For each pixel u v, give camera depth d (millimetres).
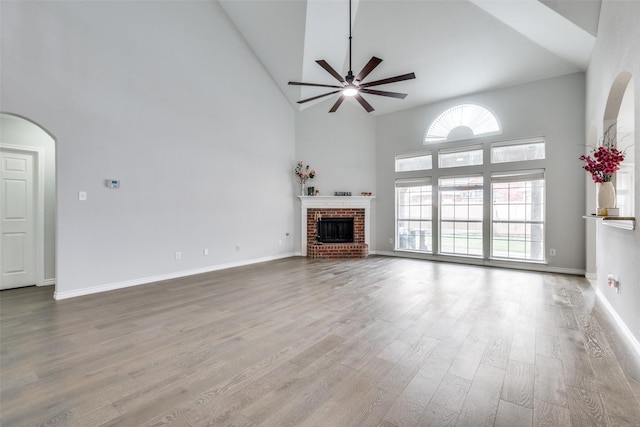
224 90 5430
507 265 5512
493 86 5555
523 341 2422
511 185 5551
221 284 4285
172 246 4668
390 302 3443
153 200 4430
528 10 3871
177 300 3541
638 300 2287
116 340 2461
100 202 3879
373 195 7121
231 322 2850
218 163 5336
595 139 4359
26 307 3279
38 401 1670
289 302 3457
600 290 3674
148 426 1473
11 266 4094
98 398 1699
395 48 5121
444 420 1508
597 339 2459
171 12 4633
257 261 6062
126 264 4141
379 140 7102
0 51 3098
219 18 5332
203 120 5094
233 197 5598
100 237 3885
